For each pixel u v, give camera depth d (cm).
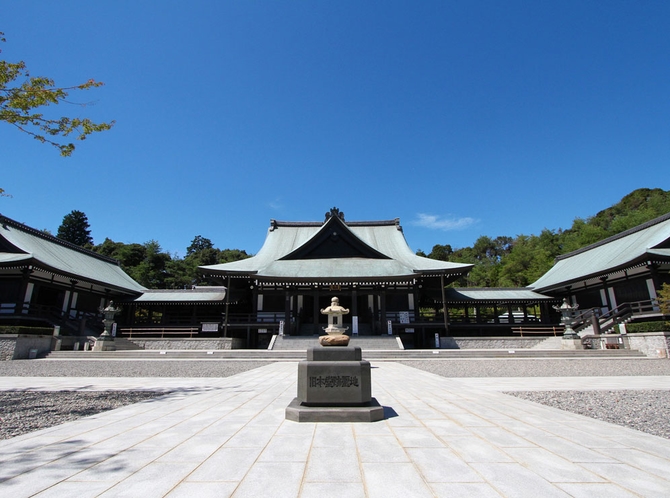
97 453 421
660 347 1998
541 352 2098
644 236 2808
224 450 430
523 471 363
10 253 2577
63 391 986
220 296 3212
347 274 2973
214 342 2633
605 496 305
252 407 695
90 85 877
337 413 569
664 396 889
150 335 3092
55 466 380
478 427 536
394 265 3198
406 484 331
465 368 1576
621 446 446
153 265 6431
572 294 3200
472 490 318
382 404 720
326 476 351
